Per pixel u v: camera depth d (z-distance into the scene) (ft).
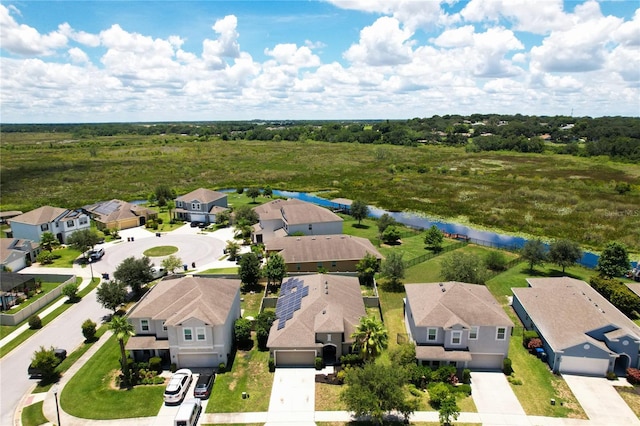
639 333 133.59
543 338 136.05
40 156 652.07
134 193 409.69
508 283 192.65
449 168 552.82
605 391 119.03
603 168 529.45
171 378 120.67
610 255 188.55
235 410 112.27
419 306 139.74
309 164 594.65
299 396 117.91
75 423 107.34
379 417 102.89
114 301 156.25
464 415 109.50
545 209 338.34
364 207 296.51
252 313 164.66
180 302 136.36
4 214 310.24
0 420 109.09
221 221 297.94
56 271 213.05
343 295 152.56
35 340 148.36
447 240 263.49
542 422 107.04
